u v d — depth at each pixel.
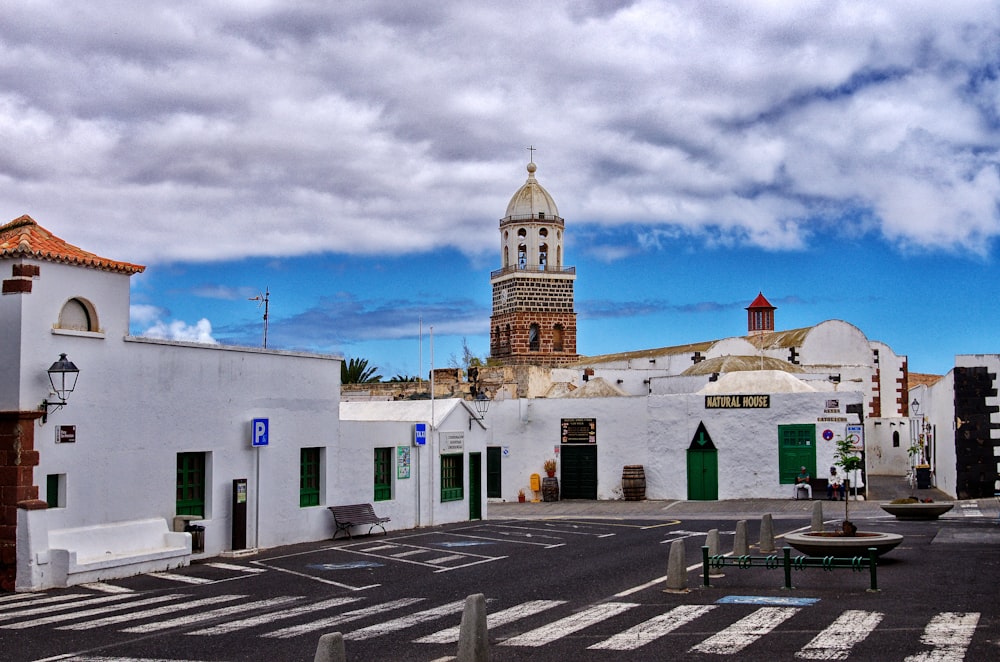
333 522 28.34
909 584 17.84
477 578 20.27
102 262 21.38
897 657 12.04
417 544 26.95
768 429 41.25
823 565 18.19
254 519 25.45
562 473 44.53
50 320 20.42
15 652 13.41
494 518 37.03
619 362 67.69
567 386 53.72
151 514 22.47
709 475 42.00
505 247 80.31
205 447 24.06
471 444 36.16
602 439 44.06
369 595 18.14
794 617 14.93
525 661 12.38
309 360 27.75
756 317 72.50
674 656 12.48
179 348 23.39
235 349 25.03
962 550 22.64
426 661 12.48
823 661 11.98
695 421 42.28
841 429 40.31
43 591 19.16
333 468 28.61
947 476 40.22
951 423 38.50
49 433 20.17
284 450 26.62
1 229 21.83
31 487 19.67
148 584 19.78
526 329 77.81
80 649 13.52
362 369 65.19
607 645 13.24
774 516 34.69
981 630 13.54
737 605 16.16
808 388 43.00
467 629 11.46
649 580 19.47
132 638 14.17
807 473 40.53
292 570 21.70
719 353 61.25
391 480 31.48
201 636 14.23
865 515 33.75
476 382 51.34
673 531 30.02
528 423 45.12
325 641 9.84
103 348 21.47
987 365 37.12
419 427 32.66
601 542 27.14
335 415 28.78
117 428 21.70
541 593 18.09
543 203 79.56
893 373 63.59
